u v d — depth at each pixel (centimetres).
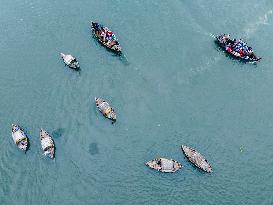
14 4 8544
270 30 8362
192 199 5978
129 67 7438
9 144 6325
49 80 7175
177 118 6812
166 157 6353
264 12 8650
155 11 8500
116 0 8712
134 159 6306
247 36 8206
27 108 6794
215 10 8581
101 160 6272
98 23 8150
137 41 7888
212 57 7719
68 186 6003
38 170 6119
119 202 5906
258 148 6588
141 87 7162
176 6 8588
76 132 6544
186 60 7619
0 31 7962
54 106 6838
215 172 6253
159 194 5997
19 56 7531
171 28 8169
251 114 7012
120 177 6125
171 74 7388
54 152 6284
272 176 6291
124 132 6588
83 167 6188
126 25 8206
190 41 7938
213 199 6000
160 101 7006
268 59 7869
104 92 7062
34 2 8600
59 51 7638
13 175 6050
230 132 6738
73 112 6775
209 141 6594
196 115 6881
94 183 6053
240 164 6378
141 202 5916
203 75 7444
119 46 7600
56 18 8262
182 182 6125
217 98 7150
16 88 7062
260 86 7431
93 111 6794
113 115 6688
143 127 6662
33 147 6309
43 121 6638
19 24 8112
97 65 7444
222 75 7494
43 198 5894
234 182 6175
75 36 7931
